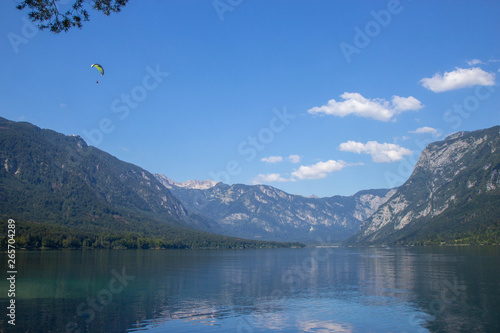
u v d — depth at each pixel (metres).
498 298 75.06
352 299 76.12
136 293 83.81
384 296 79.25
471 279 102.44
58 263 153.50
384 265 160.62
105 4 33.47
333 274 125.56
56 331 53.03
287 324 56.69
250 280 108.75
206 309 66.88
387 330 53.62
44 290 86.25
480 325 55.56
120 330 53.53
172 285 97.12
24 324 56.34
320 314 63.03
